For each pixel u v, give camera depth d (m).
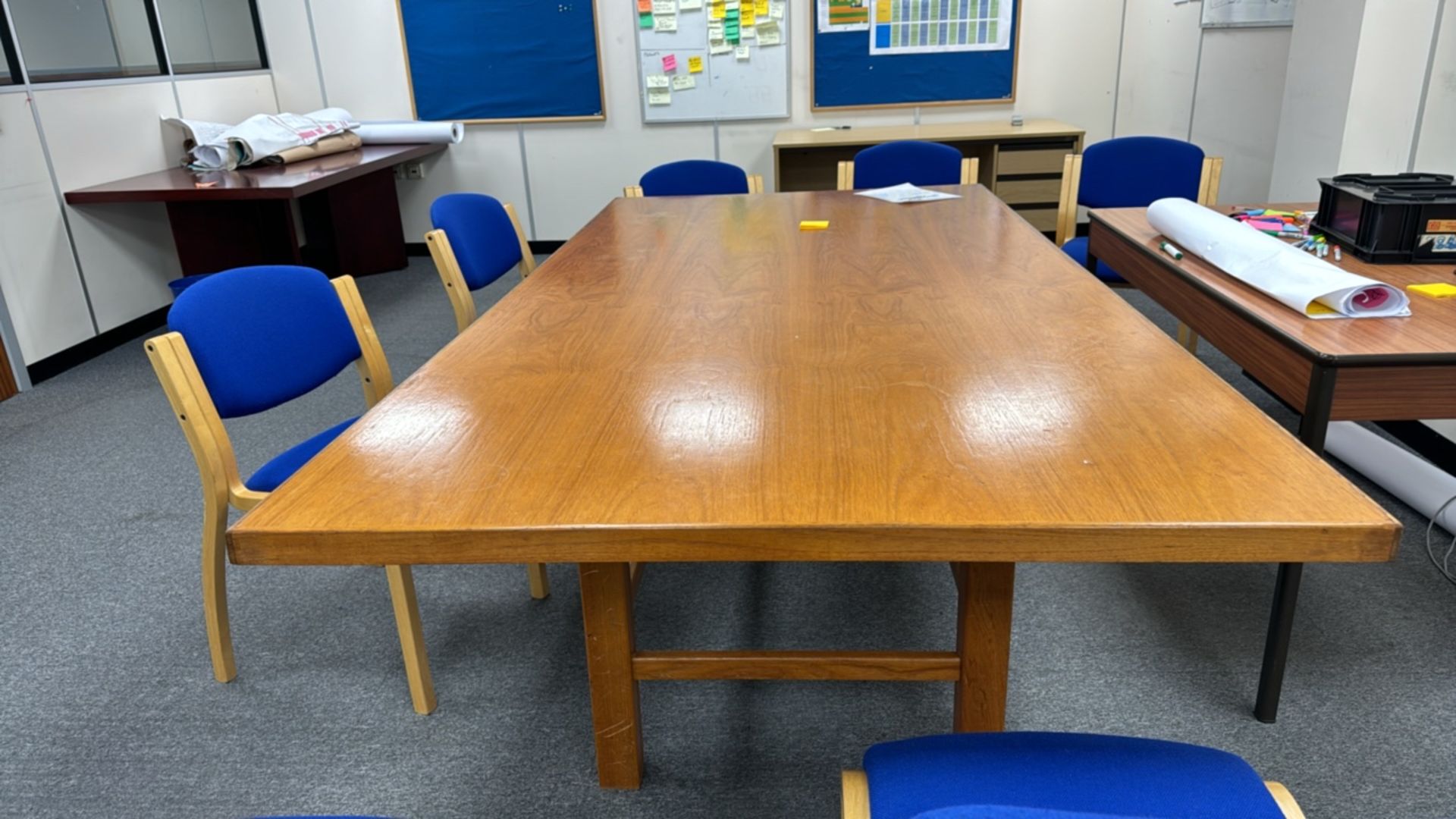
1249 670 1.84
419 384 1.45
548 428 1.26
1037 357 1.48
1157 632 1.98
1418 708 1.71
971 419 1.24
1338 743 1.64
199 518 2.63
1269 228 2.54
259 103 5.38
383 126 5.26
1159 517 0.96
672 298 1.93
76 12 3.99
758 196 3.32
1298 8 3.45
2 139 3.58
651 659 1.49
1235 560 0.96
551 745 1.71
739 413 1.29
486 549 1.00
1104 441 1.16
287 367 1.87
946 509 1.00
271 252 4.64
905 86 5.33
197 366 1.72
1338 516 0.96
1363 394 1.62
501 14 5.31
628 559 1.00
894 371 1.44
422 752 1.70
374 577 2.30
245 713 1.82
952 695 1.82
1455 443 2.61
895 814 0.89
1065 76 5.32
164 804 1.60
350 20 5.40
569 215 5.75
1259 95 3.99
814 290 1.96
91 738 1.77
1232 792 0.89
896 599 2.13
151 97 4.43
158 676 1.94
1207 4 4.41
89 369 3.93
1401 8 2.90
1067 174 3.48
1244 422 1.20
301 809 1.58
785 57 5.30
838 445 1.17
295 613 2.15
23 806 1.60
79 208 3.98
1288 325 1.78
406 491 1.09
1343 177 2.45
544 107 5.49
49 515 2.67
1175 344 1.52
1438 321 1.78
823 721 1.75
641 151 5.57
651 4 5.23
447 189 5.76
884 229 2.61
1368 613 2.01
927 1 5.15
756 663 1.47
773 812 1.54
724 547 0.99
